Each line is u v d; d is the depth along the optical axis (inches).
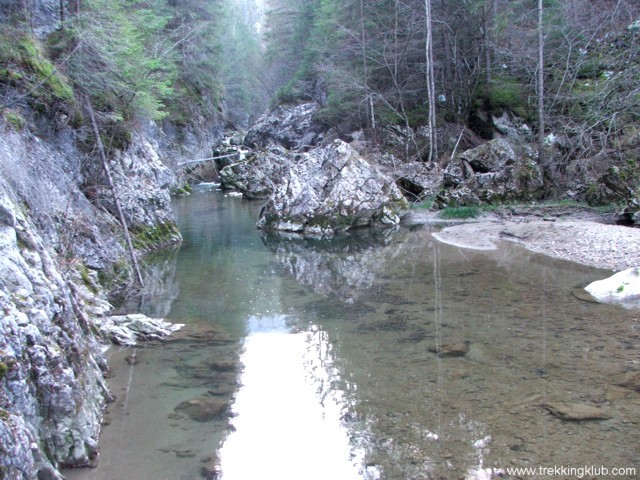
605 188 745.0
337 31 1318.9
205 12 1795.0
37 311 202.5
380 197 802.2
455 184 873.5
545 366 272.2
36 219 352.8
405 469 190.2
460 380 261.6
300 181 821.2
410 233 732.7
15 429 150.9
